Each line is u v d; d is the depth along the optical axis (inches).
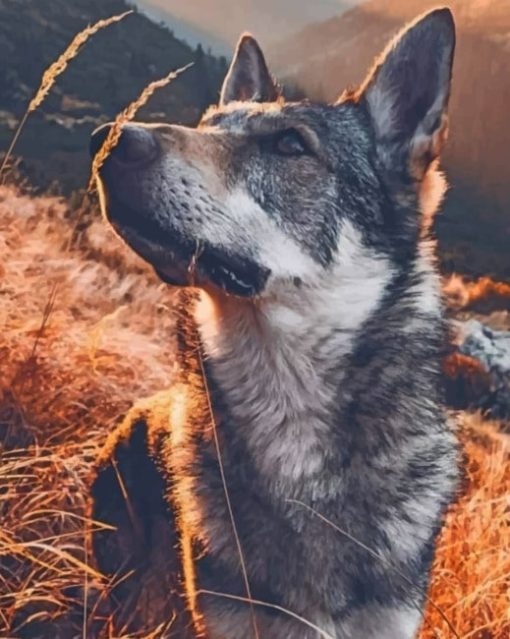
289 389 47.1
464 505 59.9
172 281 47.7
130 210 46.2
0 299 62.4
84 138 668.1
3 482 52.0
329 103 51.3
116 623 50.4
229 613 46.6
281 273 47.6
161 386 63.9
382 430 47.1
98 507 52.7
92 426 58.6
